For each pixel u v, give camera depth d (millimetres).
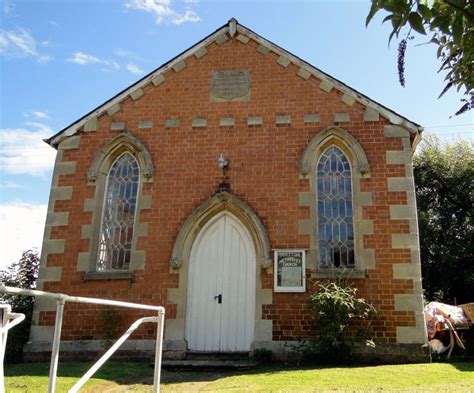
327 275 10477
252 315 10773
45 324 10938
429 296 20172
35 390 7113
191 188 11602
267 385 7285
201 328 10844
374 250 10539
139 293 10930
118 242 11570
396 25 3246
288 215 11062
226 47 12758
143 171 11828
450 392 6531
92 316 10898
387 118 11477
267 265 10680
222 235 11453
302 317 10312
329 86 11953
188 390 7441
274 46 12516
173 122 12234
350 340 9797
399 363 9688
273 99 12086
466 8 3246
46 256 11438
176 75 12688
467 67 4105
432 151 21984
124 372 8930
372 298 10227
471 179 20641
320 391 6805
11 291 3359
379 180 11023
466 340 11086
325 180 11406
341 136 11484
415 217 10633
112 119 12500
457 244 19922
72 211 11750
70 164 12188
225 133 11961
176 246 11117
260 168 11539
